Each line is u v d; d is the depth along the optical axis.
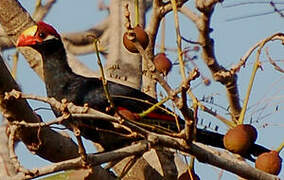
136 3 10.14
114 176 11.51
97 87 12.85
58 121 8.42
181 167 12.12
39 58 13.21
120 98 12.61
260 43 9.91
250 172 9.11
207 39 12.47
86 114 8.55
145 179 11.98
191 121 8.70
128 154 8.91
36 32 12.88
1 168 9.19
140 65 13.35
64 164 8.52
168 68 10.37
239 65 10.34
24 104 9.86
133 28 9.66
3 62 9.66
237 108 12.30
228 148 9.23
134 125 8.85
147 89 13.13
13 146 8.40
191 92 9.09
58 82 13.09
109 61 13.36
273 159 9.18
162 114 11.70
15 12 12.57
